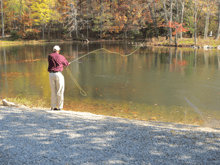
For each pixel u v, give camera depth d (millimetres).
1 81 10641
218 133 3451
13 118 4023
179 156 2629
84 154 2660
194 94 8109
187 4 37719
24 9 50906
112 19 53500
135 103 7191
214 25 41500
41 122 3824
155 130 3531
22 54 23672
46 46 35406
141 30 49000
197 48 28906
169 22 32594
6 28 59375
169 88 9055
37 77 11641
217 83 9734
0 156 2604
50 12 49688
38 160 2514
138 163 2461
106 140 3078
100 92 8641
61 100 5062
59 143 2963
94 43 41500
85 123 3840
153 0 37219
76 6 54219
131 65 15391
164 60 17828
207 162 2496
